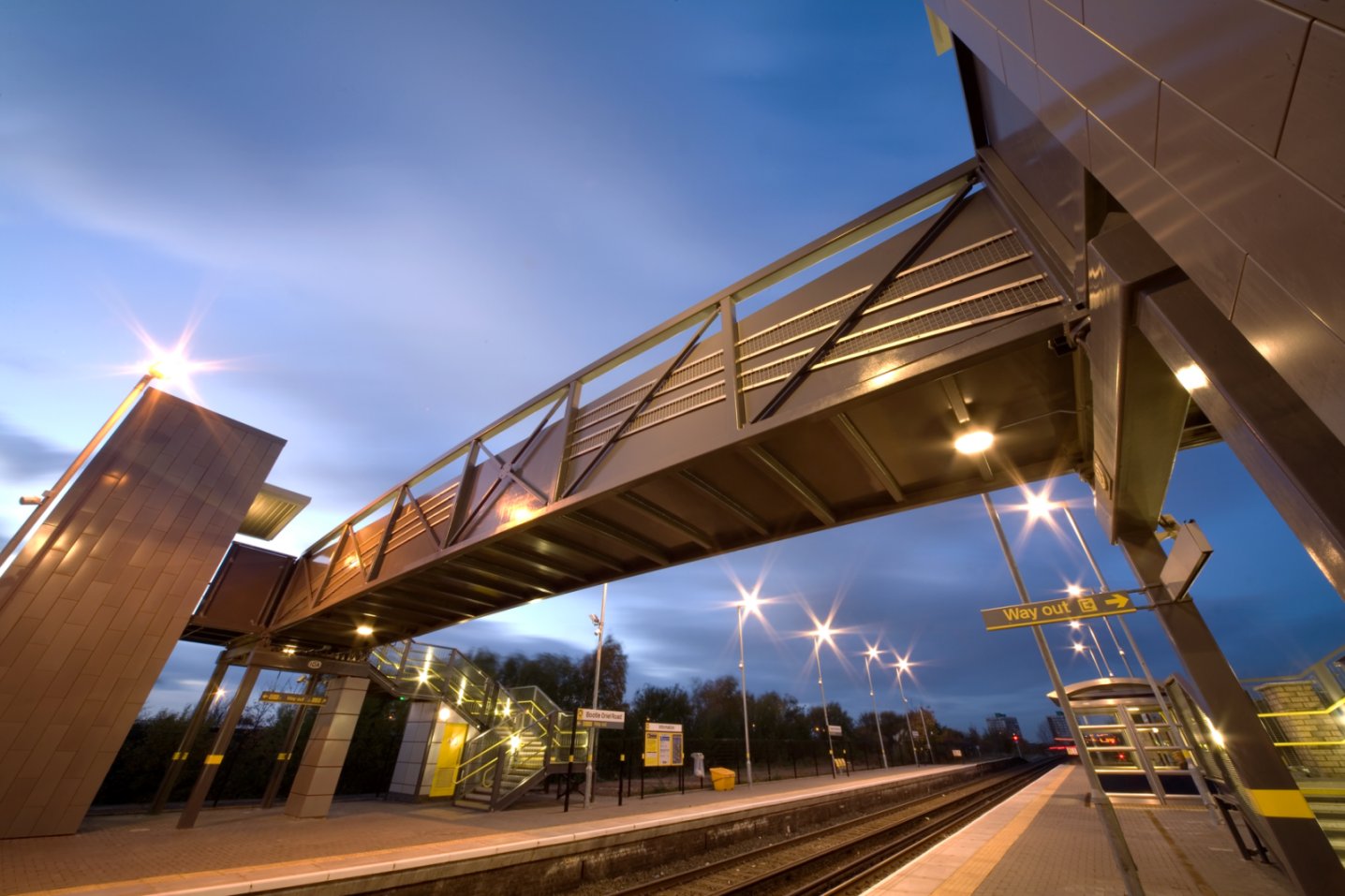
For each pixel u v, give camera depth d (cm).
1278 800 542
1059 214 480
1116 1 170
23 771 1286
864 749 5691
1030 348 623
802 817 1748
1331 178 102
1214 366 241
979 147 672
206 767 1488
